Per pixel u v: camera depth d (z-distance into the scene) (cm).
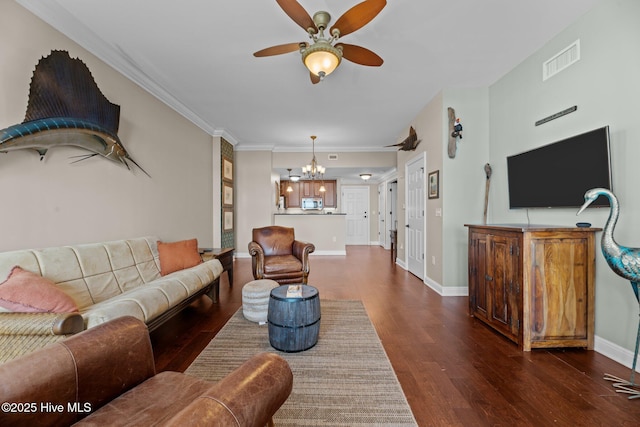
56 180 211
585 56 215
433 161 374
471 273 278
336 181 886
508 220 308
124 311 169
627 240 187
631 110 184
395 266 533
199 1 197
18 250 183
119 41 243
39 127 189
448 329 249
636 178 182
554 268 208
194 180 435
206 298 338
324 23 199
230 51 260
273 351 209
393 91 351
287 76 308
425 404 152
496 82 326
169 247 291
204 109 405
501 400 155
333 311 291
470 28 230
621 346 191
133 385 106
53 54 205
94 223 245
